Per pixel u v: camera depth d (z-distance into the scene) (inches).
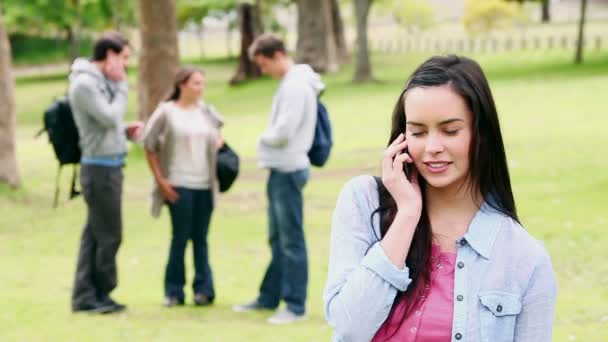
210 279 340.5
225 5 1899.6
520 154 771.4
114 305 323.9
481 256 103.4
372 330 100.4
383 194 107.3
